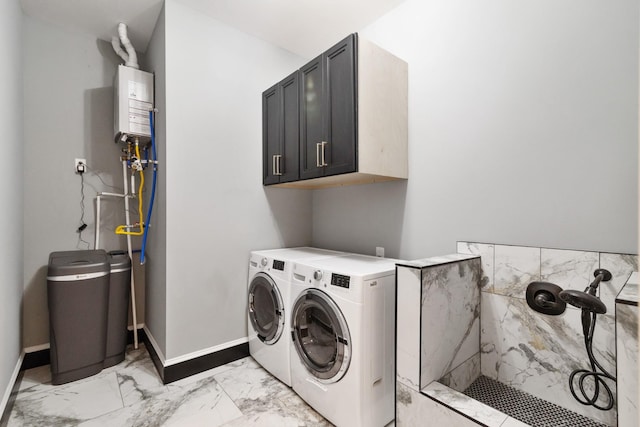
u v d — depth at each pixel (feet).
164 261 6.77
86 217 8.18
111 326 7.35
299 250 8.32
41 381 6.66
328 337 5.54
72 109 7.97
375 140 5.96
